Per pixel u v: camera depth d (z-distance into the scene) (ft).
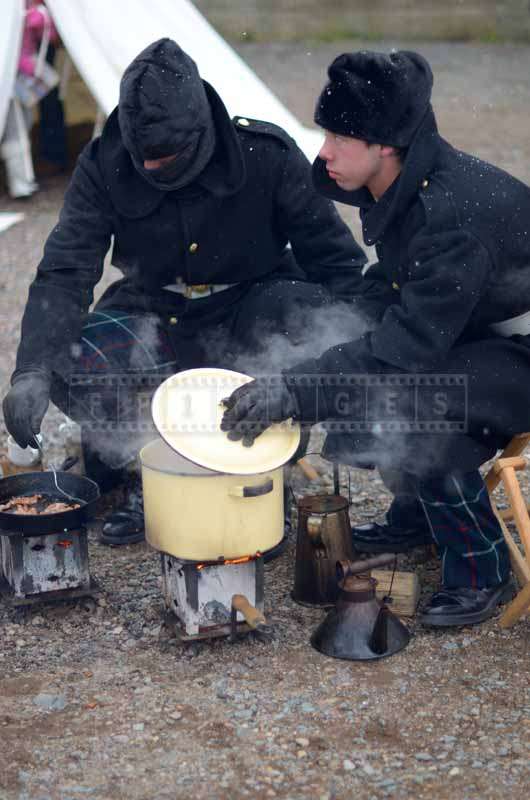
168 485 22.25
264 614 24.95
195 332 29.12
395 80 22.04
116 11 69.00
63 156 79.20
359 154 22.80
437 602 24.31
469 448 23.67
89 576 25.05
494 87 113.80
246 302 28.81
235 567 23.24
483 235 22.15
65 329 26.35
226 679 22.41
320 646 23.40
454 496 24.07
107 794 18.80
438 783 18.97
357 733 20.45
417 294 22.30
